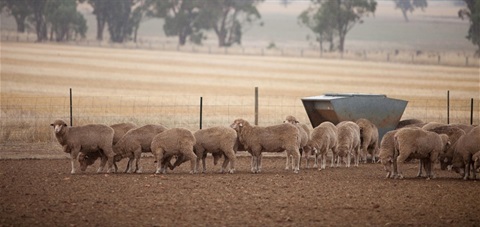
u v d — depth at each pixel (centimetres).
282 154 9688
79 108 14438
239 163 8862
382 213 5494
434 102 16825
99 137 7706
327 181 7206
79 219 5222
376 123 9512
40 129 10744
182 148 7656
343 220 5241
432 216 5397
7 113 12925
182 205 5762
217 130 7875
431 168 7575
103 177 7388
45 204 5778
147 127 7881
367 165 8862
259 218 5288
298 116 13438
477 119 12912
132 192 6381
